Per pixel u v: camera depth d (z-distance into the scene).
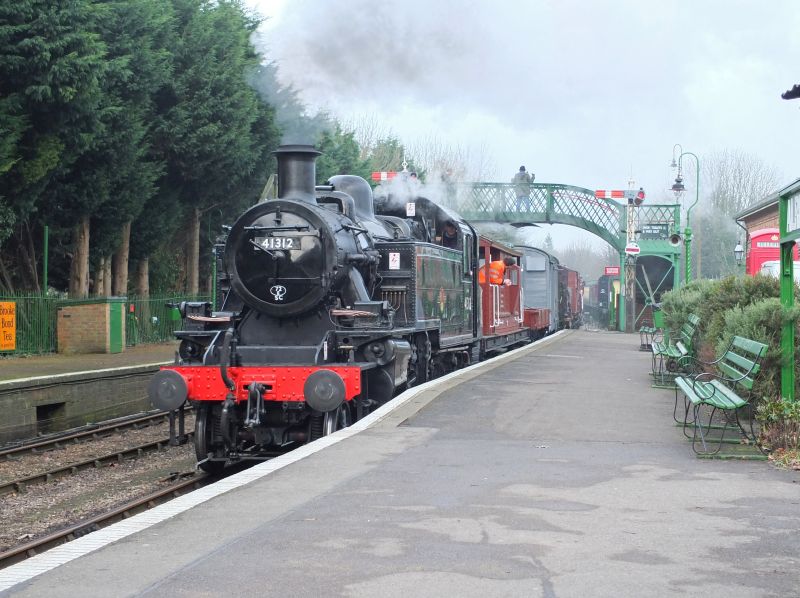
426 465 8.52
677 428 10.88
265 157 31.30
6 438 15.75
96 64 21.09
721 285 14.07
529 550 5.69
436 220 18.69
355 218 14.17
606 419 11.53
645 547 5.77
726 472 8.24
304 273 12.34
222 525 6.35
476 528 6.22
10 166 20.69
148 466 13.12
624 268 43.00
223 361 11.09
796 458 8.57
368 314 12.38
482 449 9.42
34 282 26.66
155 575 5.23
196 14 28.25
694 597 4.84
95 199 25.19
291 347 12.19
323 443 9.74
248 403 11.06
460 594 4.87
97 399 18.94
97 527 9.38
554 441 9.96
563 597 4.82
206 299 33.75
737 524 6.34
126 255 29.28
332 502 7.02
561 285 46.78
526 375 17.22
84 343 26.03
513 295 28.42
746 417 11.27
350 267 13.02
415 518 6.50
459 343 18.92
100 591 4.96
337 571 5.28
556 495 7.25
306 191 13.18
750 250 23.58
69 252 28.27
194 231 32.75
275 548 5.76
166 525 6.37
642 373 17.91
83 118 22.22
